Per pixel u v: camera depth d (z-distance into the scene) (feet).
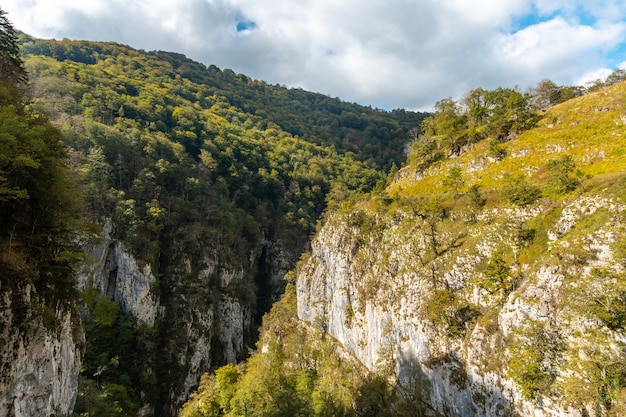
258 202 398.62
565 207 125.08
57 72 318.86
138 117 339.16
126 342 217.15
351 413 152.87
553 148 177.27
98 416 153.99
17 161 63.46
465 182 195.83
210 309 260.21
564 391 87.25
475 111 240.12
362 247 204.44
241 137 459.73
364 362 184.14
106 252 225.56
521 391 95.14
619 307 87.76
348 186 441.68
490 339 113.91
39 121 87.20
